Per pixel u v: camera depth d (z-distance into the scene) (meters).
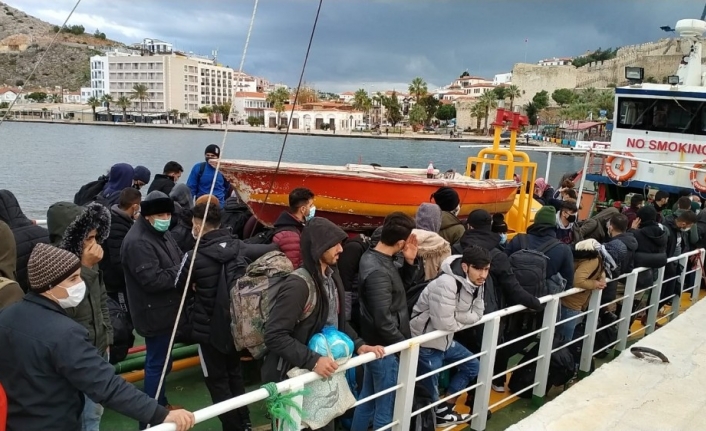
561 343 5.40
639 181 12.36
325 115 137.12
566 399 4.53
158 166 47.44
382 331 3.67
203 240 3.92
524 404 5.14
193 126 140.88
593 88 110.88
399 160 56.91
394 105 140.25
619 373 5.05
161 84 155.25
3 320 2.47
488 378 4.42
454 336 4.99
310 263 3.17
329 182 6.88
